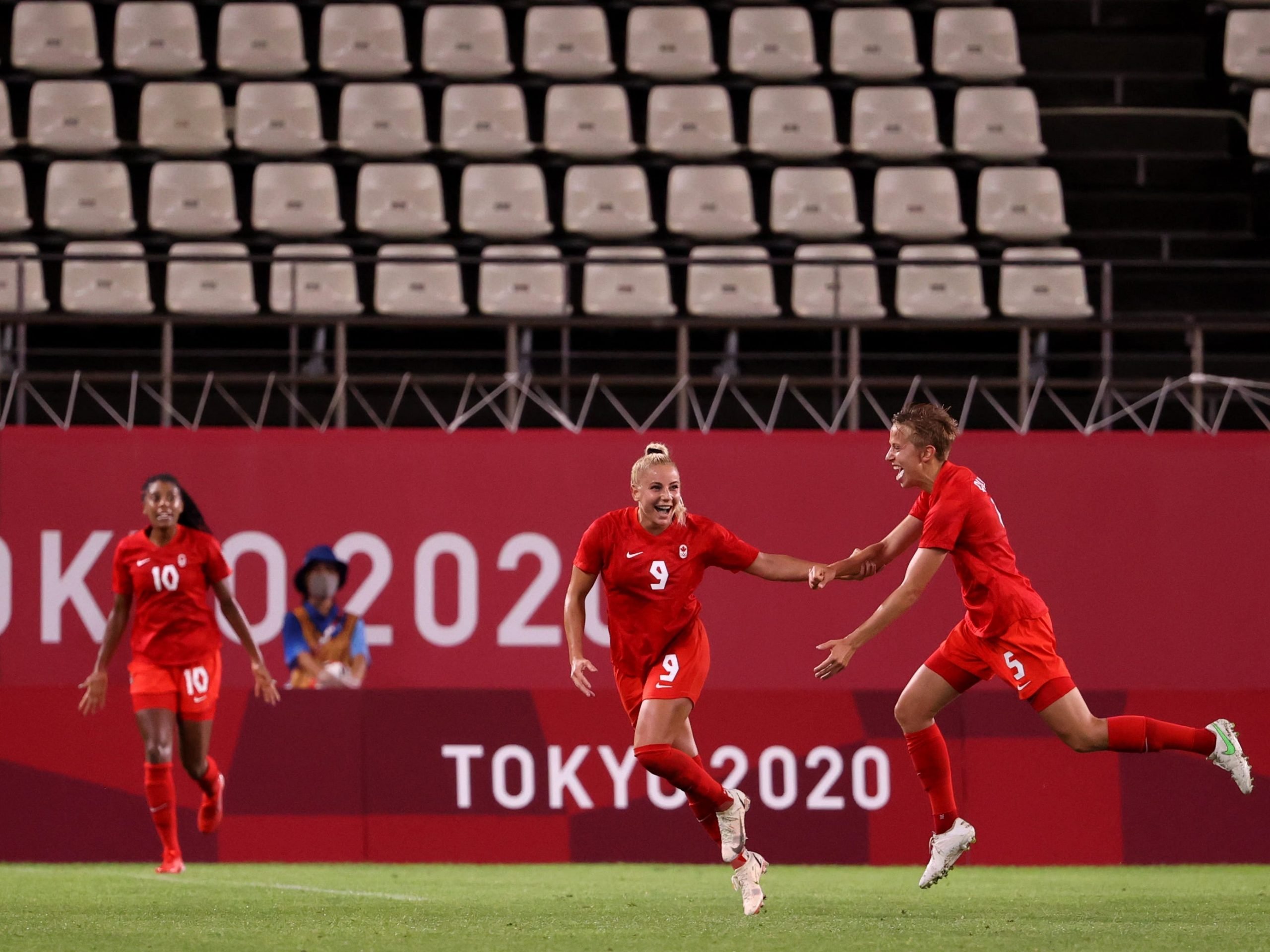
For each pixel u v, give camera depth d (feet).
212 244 152.56
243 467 131.23
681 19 176.65
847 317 151.02
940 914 72.38
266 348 149.69
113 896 82.28
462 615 131.13
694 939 60.59
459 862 108.99
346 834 109.29
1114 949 57.93
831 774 109.81
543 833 109.70
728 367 145.59
